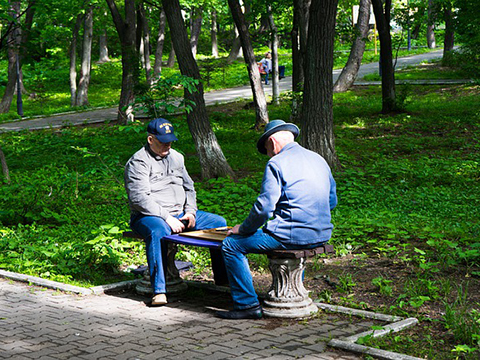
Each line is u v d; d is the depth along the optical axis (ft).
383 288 17.56
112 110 96.84
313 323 15.23
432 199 35.63
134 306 17.28
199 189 39.83
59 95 122.72
